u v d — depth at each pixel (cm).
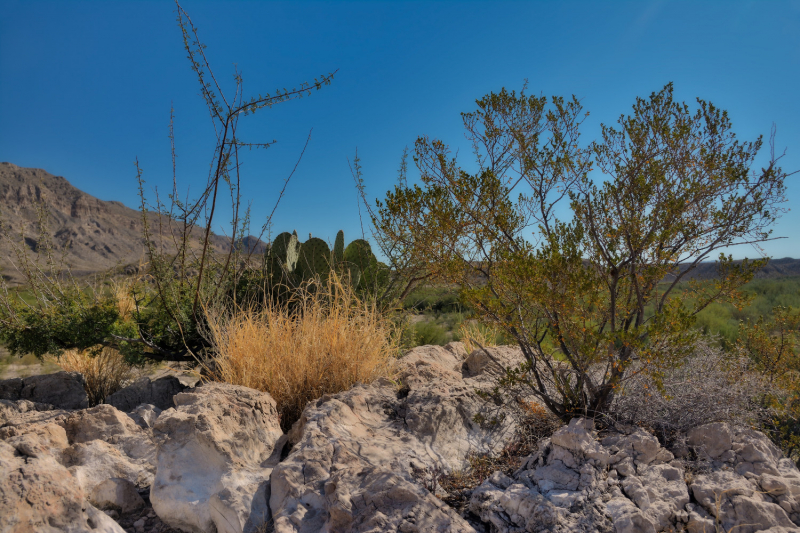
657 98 328
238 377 394
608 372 331
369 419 321
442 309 1160
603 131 341
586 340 294
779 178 296
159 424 260
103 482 260
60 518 207
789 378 396
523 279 304
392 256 605
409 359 529
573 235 332
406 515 204
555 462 256
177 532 240
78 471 267
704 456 262
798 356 427
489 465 293
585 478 237
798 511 211
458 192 355
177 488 241
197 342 564
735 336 763
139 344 552
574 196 337
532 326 344
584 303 311
